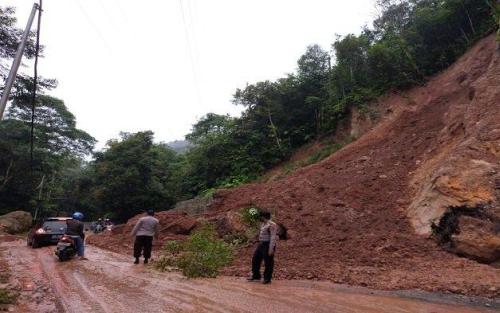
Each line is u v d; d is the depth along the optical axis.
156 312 5.20
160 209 39.12
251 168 29.69
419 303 6.15
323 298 6.38
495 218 8.95
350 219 12.06
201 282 7.80
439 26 23.78
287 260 9.92
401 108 21.98
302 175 18.09
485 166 10.37
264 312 5.33
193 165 35.62
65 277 8.13
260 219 13.41
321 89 30.62
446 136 14.18
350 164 17.05
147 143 40.62
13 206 37.41
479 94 13.94
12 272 8.70
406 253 9.34
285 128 30.88
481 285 6.97
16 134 40.00
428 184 11.34
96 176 42.69
